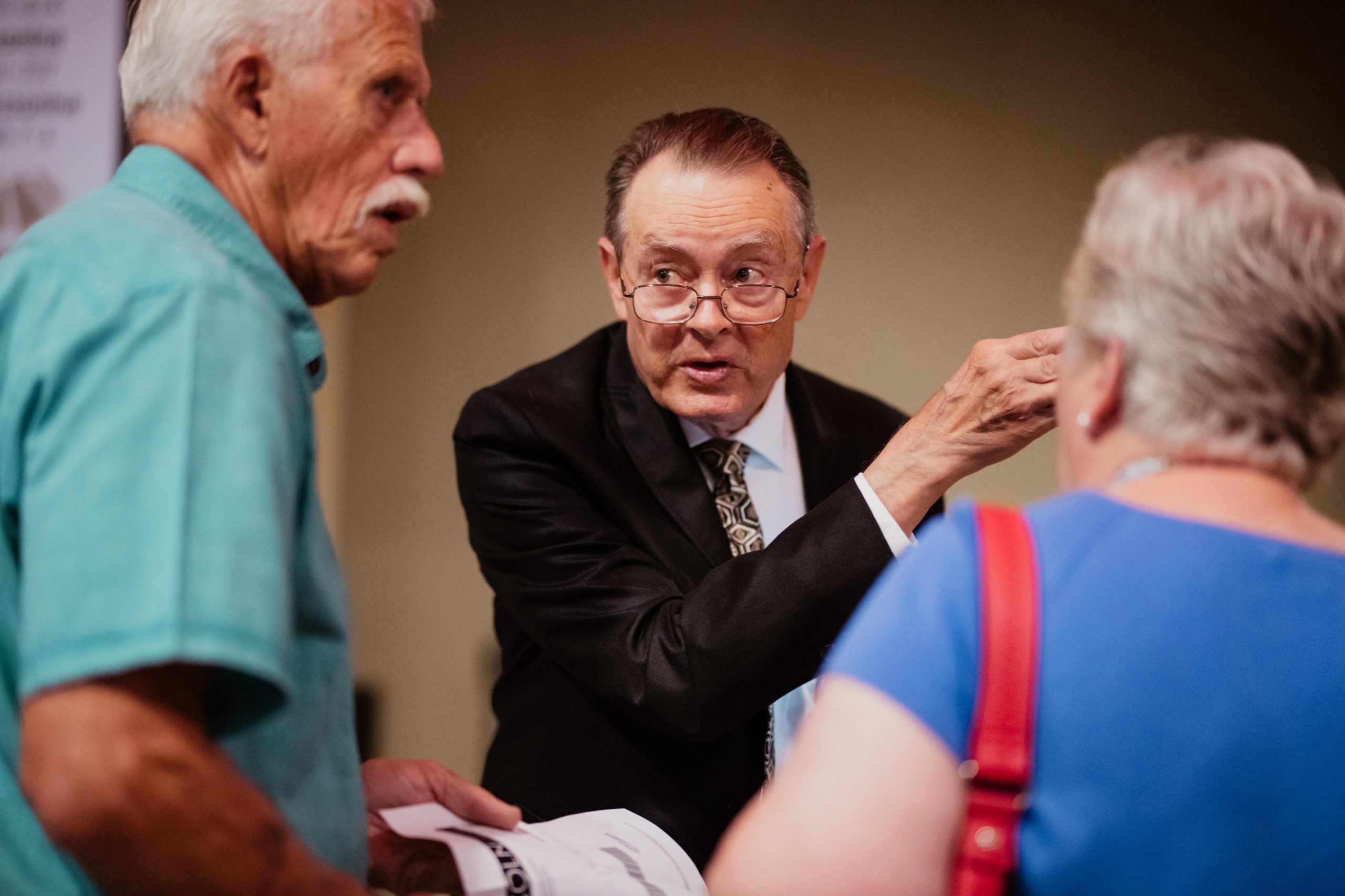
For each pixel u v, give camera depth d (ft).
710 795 4.86
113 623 2.39
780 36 10.02
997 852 2.31
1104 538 2.43
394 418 10.39
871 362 10.14
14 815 2.76
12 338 2.72
